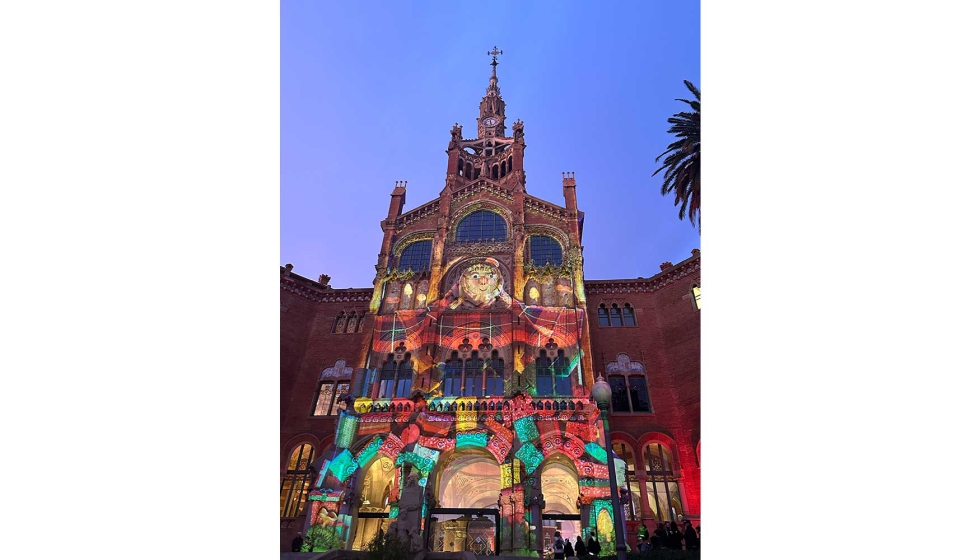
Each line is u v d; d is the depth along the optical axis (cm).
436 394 3409
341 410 3334
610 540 2833
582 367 3431
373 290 4394
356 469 3156
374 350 3672
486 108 7462
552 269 3916
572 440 3136
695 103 3428
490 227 4297
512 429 3188
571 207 4297
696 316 3909
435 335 3650
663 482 3444
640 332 4100
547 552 3005
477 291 3859
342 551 2031
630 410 3741
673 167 3650
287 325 4231
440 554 2041
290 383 4031
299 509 3425
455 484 4206
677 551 2219
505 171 5700
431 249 4247
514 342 3528
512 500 2966
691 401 3628
